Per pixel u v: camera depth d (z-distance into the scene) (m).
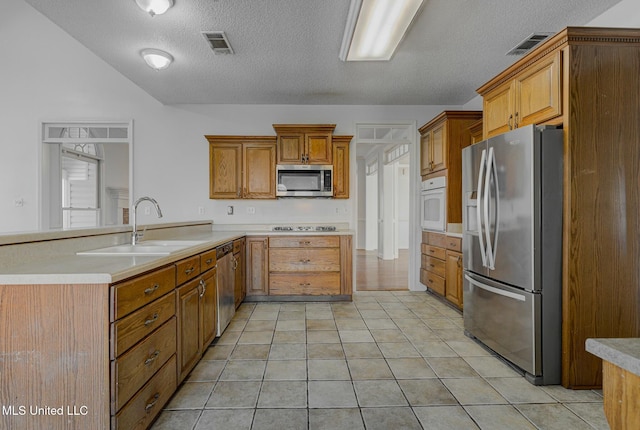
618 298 2.03
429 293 4.38
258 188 4.16
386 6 2.20
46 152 4.45
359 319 3.31
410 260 4.59
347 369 2.27
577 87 1.99
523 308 2.13
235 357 2.45
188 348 2.07
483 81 3.65
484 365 2.34
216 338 2.80
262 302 3.93
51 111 4.39
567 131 2.00
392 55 2.92
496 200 2.35
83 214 5.36
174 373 1.86
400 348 2.62
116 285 1.32
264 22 2.47
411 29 2.60
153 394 1.62
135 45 2.79
